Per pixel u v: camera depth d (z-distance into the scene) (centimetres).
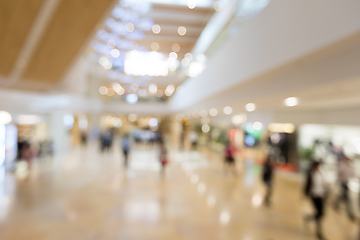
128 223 560
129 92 3412
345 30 326
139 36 2316
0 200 705
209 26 1311
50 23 732
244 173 1137
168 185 898
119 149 2000
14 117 1216
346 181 656
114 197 746
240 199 748
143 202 704
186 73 1922
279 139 1255
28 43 809
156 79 2830
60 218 583
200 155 1734
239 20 782
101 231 518
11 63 897
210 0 1845
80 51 945
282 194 808
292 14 440
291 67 501
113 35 2264
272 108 1098
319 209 507
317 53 402
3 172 1073
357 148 836
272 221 585
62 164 1291
